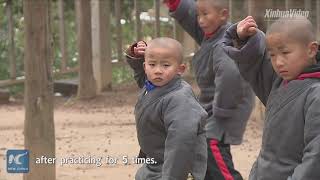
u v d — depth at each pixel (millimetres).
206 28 5652
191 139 4129
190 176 4270
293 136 3660
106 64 12938
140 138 4469
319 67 3652
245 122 5637
